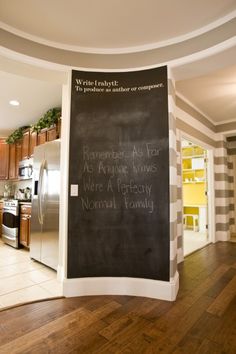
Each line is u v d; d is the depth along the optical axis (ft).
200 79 10.11
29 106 12.73
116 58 8.01
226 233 16.11
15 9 6.24
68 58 7.82
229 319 6.22
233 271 9.95
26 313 6.44
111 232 7.72
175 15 6.49
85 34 7.24
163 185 7.49
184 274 9.57
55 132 12.62
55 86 10.43
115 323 5.98
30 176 15.02
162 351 4.97
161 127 7.59
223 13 6.45
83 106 7.88
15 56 6.95
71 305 6.89
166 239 7.36
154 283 7.36
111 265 7.66
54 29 7.01
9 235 14.37
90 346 5.11
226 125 16.12
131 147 7.81
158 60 7.72
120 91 7.93
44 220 10.43
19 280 8.84
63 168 8.89
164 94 7.61
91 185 7.78
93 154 7.84
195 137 13.28
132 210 7.72
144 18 6.59
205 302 7.14
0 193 18.80
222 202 16.25
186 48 7.30
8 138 17.74
